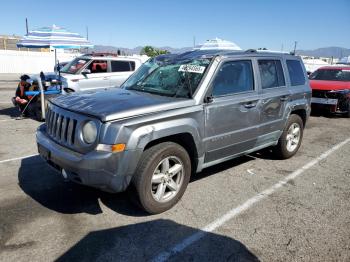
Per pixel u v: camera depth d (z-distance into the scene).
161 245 3.20
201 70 4.21
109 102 3.70
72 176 3.44
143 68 5.11
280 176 5.12
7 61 28.55
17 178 4.77
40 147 3.96
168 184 3.82
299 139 6.07
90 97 4.00
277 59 5.44
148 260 2.98
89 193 4.30
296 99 5.71
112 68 11.27
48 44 10.26
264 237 3.38
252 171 5.30
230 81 4.46
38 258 2.95
